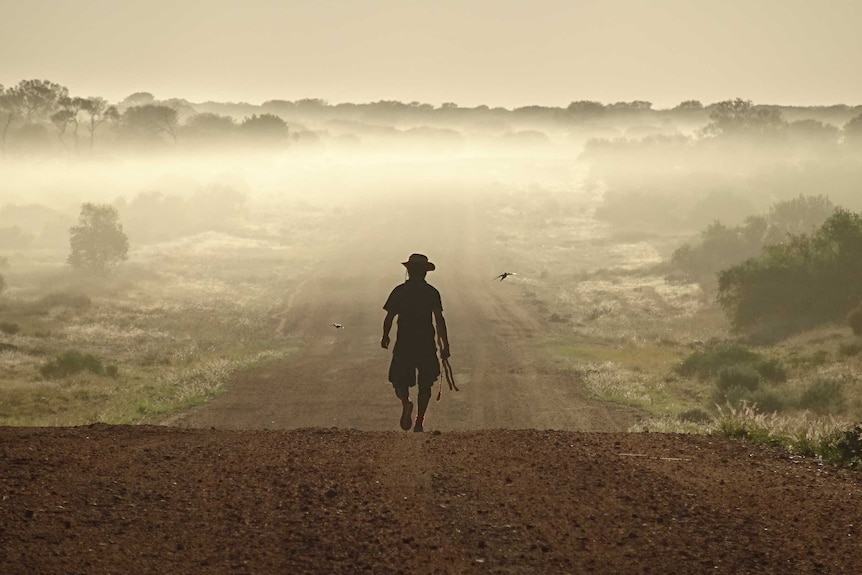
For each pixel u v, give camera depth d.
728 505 6.29
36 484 6.06
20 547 4.65
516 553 5.10
